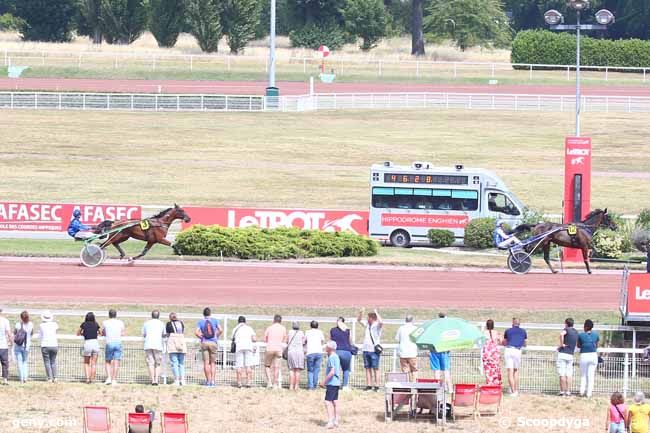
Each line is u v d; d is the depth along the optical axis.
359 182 84.12
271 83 105.31
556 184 83.31
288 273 56.72
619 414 33.09
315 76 120.19
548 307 48.88
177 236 61.38
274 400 37.97
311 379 39.12
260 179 84.25
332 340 38.72
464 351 41.97
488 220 65.31
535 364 41.56
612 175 86.31
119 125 99.12
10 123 98.31
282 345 39.16
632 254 62.47
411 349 38.59
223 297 50.25
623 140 96.38
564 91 114.62
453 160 89.81
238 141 94.94
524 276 56.75
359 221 66.94
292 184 83.00
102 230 57.66
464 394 35.97
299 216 66.75
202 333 39.06
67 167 86.31
